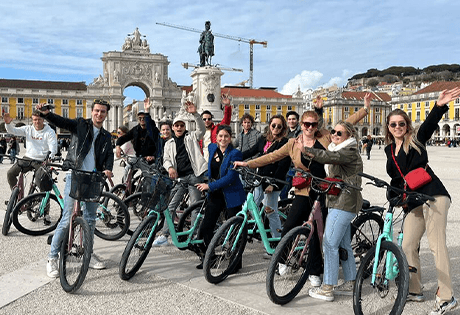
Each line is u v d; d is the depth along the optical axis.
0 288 2.95
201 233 3.46
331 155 2.64
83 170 3.05
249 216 3.64
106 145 3.41
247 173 3.13
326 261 2.84
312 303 2.79
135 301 2.76
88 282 3.10
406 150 2.75
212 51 23.61
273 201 3.63
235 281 3.17
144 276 3.23
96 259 3.45
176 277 3.21
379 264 2.58
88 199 2.97
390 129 2.80
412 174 2.65
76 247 3.03
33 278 3.14
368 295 2.77
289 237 2.77
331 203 2.82
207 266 2.99
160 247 4.10
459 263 3.58
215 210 3.45
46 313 2.58
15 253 3.77
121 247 4.04
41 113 3.09
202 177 4.15
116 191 5.45
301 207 3.09
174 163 4.29
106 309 2.64
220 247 3.10
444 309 2.55
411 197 2.56
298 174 3.08
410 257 2.76
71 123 3.25
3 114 4.51
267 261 3.69
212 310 2.63
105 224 4.42
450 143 43.78
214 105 20.78
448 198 2.64
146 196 3.29
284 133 3.75
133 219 5.19
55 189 4.46
